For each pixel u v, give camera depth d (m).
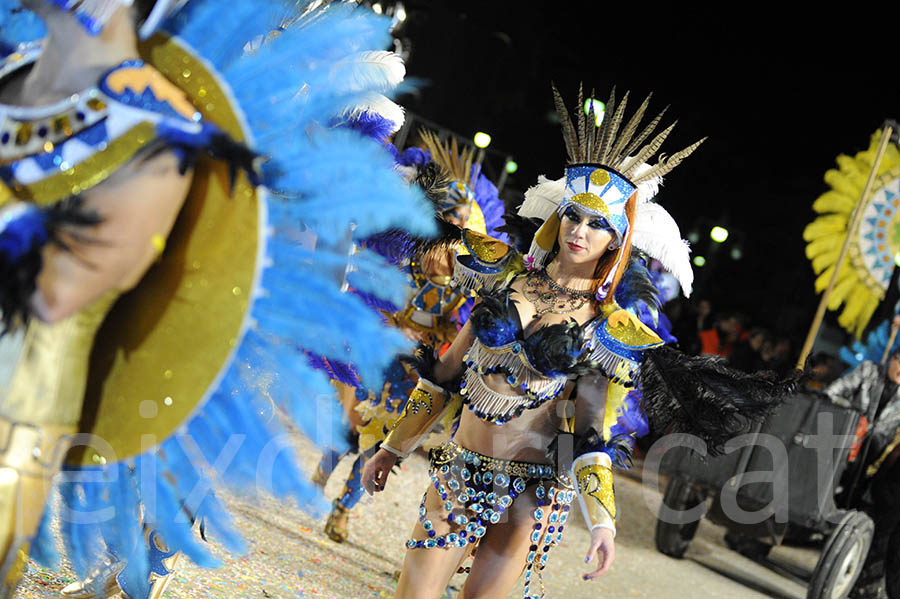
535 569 4.01
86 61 2.34
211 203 2.38
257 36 2.66
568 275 4.00
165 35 2.47
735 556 9.82
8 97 2.39
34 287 2.19
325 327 2.50
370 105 3.87
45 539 2.44
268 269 2.47
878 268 10.45
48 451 2.33
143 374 2.42
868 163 10.62
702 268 20.25
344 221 2.53
